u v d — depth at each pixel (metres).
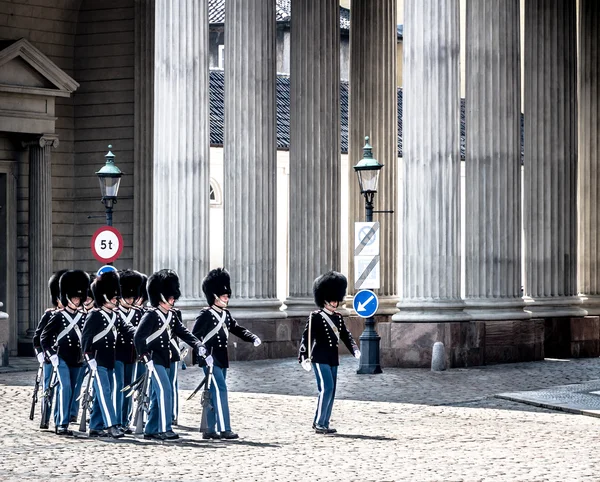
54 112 57.00
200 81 48.84
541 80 54.72
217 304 30.06
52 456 27.42
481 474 24.92
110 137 59.19
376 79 57.81
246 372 45.97
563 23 54.88
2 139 56.53
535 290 54.47
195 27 48.84
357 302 45.09
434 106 47.84
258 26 51.53
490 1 50.81
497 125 50.84
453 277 47.84
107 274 30.75
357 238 45.34
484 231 50.72
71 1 59.38
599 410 34.38
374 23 57.81
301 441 29.50
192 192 48.66
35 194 56.88
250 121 51.47
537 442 29.39
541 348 51.81
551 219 54.72
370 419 33.50
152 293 29.88
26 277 57.22
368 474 24.88
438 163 47.78
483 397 38.28
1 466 26.11
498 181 50.81
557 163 54.81
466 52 51.28
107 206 49.34
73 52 59.66
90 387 30.81
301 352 30.88
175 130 48.62
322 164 55.06
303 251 54.72
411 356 47.19
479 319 49.84
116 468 25.75
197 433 31.11
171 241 48.53
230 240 51.50
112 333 30.70
